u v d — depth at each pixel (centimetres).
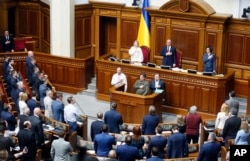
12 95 2183
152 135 1709
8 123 1795
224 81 2197
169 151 1555
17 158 1571
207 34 2405
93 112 2334
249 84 2180
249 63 2350
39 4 2875
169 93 2305
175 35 2484
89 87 2558
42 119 1900
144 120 1777
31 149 1580
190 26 2434
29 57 2386
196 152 1711
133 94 2095
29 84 2386
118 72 2261
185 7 2403
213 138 1469
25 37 2864
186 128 1823
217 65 2403
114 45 2762
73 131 1861
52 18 2619
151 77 2323
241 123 1692
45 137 1814
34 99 1931
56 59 2564
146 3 2525
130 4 2630
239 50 2369
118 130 1820
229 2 2361
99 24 2730
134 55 2431
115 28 2738
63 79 2577
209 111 2239
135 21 2636
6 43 2581
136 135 1592
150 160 1340
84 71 2531
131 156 1426
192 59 2467
